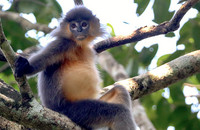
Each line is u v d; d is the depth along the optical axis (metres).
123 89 6.92
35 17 11.25
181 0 8.95
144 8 9.37
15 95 6.13
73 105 6.69
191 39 10.66
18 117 5.34
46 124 5.48
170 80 7.62
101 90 7.63
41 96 7.09
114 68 11.05
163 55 10.95
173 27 7.61
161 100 10.85
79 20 7.85
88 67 7.41
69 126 5.66
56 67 7.02
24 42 11.37
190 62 7.70
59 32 7.76
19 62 5.36
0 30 4.90
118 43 7.97
